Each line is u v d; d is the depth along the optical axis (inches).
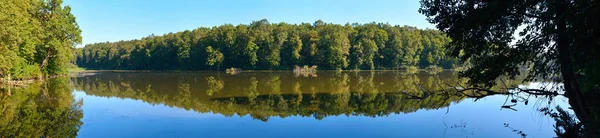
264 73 2527.1
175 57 3905.0
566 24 272.7
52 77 1758.1
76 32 1718.8
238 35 3437.5
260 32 3400.6
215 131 442.9
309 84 1264.8
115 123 499.8
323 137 409.7
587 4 222.1
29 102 753.6
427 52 3575.3
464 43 352.2
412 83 1243.8
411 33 3673.7
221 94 906.7
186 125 481.4
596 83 336.8
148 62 4042.8
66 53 1696.6
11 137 423.5
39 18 1486.2
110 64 4576.8
